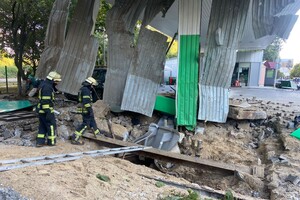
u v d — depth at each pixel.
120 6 8.75
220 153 7.25
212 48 8.19
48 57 9.20
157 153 6.64
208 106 8.41
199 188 4.51
